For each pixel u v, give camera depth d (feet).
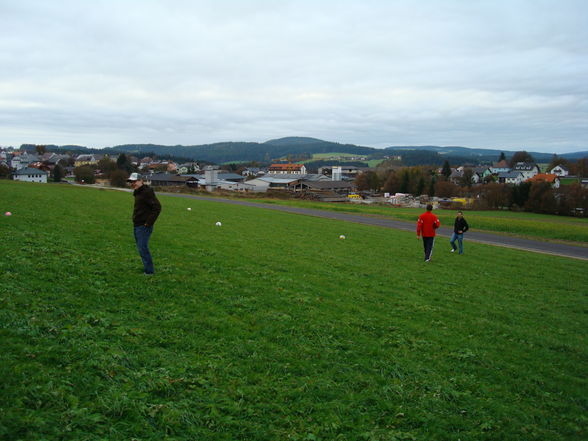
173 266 40.88
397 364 25.38
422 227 65.36
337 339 28.17
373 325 31.71
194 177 449.06
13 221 54.49
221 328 26.96
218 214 113.29
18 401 15.74
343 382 22.38
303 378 22.13
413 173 539.70
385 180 555.69
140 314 27.22
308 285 40.60
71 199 104.37
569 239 139.85
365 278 47.83
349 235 94.73
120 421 16.17
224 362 22.54
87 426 15.42
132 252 44.98
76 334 22.50
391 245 82.89
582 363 29.60
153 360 21.29
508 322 37.40
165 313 28.07
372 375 23.72
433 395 22.33
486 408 21.89
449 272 58.49
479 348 29.96
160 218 83.92
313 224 114.52
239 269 43.78
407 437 18.28
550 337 34.22
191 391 19.12
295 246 66.90
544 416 21.88
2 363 18.12
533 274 63.67
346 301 37.09
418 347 28.63
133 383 18.81
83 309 26.37
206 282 36.86
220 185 438.40
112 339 22.88
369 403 20.83
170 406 17.62
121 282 33.45
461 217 79.25
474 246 96.32
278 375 22.16
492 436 19.44
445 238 114.32
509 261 75.46
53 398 16.52
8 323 22.25
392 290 43.39
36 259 36.01
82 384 17.99
